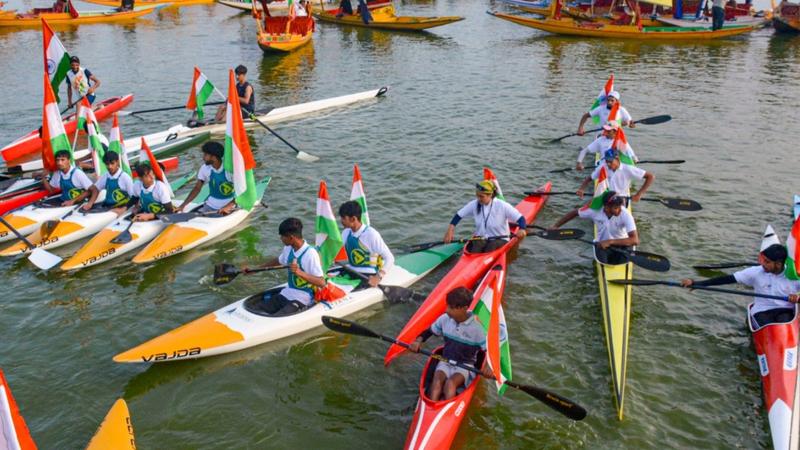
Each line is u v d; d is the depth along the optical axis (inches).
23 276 432.1
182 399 315.6
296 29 1288.1
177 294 410.3
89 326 375.6
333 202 551.5
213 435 293.0
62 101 878.4
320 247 385.4
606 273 394.9
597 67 1052.5
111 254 451.2
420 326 357.1
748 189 561.0
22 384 324.8
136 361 321.4
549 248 465.1
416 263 435.8
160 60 1152.8
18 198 519.5
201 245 474.3
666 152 660.7
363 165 637.9
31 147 694.5
